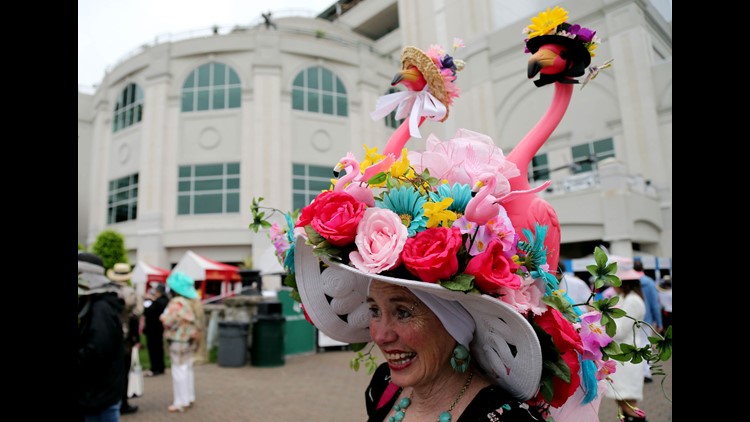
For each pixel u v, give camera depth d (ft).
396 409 4.11
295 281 4.80
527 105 49.73
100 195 71.72
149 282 47.09
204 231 62.39
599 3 48.42
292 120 66.39
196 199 64.54
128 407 16.90
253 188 62.95
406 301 3.48
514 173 3.53
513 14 55.01
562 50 4.01
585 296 11.16
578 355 3.43
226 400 18.71
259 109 64.75
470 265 2.98
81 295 8.76
